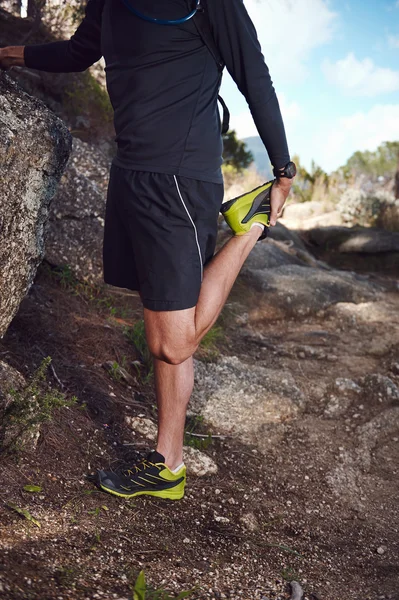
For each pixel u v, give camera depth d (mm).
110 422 2854
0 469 2131
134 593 1621
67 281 4051
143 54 2068
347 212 11898
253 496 2650
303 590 1965
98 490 2285
